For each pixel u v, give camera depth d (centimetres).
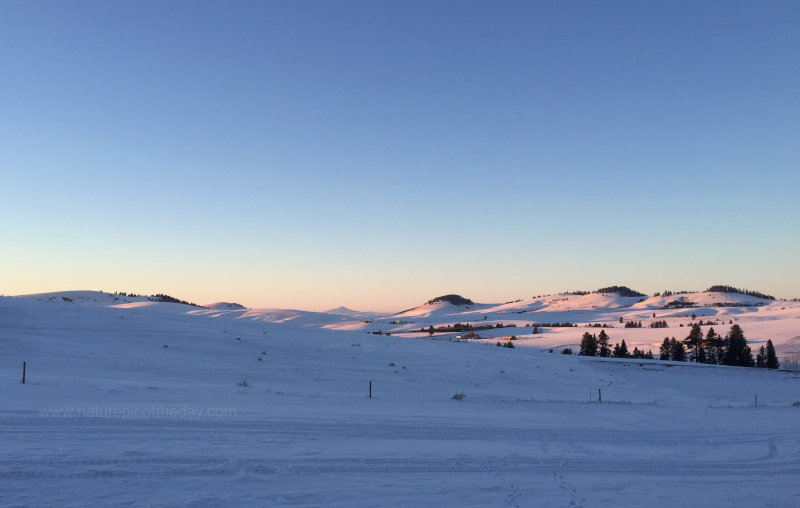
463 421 1981
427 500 991
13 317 4684
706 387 4778
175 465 1112
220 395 2348
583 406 2880
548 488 1124
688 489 1179
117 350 3816
